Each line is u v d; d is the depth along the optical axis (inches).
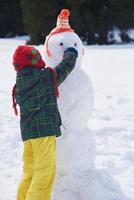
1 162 241.6
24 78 174.1
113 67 578.2
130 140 272.2
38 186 170.9
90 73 533.3
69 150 187.5
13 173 227.3
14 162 241.3
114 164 232.8
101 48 885.2
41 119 172.1
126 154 245.0
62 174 190.4
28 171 181.0
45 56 193.6
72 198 186.2
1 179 220.2
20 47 177.9
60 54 188.2
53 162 173.6
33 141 172.9
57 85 175.6
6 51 756.6
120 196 189.6
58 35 190.5
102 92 412.5
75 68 188.7
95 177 189.0
